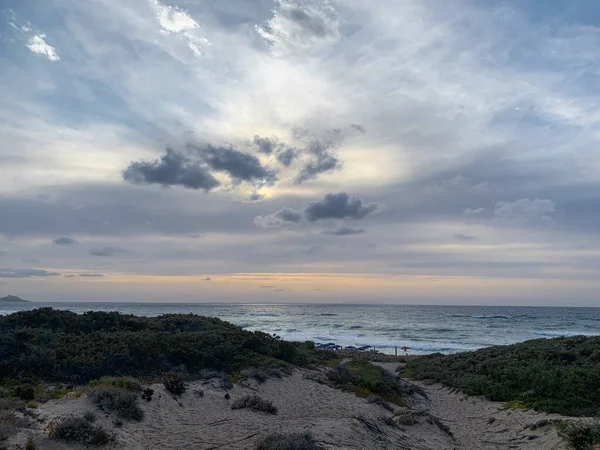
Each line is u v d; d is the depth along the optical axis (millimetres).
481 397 20812
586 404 16062
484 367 24922
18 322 25984
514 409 17562
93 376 17766
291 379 22062
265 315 134000
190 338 25797
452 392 23375
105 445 9805
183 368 20484
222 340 26578
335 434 11430
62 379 17188
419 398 21719
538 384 18688
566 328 84125
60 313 28359
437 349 52281
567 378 17922
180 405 14406
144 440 10906
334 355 36906
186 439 11211
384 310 194125
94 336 23250
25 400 12438
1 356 17797
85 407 11797
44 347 19609
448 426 16453
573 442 11672
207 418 13555
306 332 73812
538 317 127000
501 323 98438
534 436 13734
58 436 9359
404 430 14289
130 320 30141
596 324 95938
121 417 11898
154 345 22000
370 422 13383
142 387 14961
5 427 8922
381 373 24375
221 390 17453
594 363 21281
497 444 14000
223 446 10680
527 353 25125
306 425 12445
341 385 21328
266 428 12406
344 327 84625
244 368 22734
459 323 98000
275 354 27484
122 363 19375
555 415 15648
